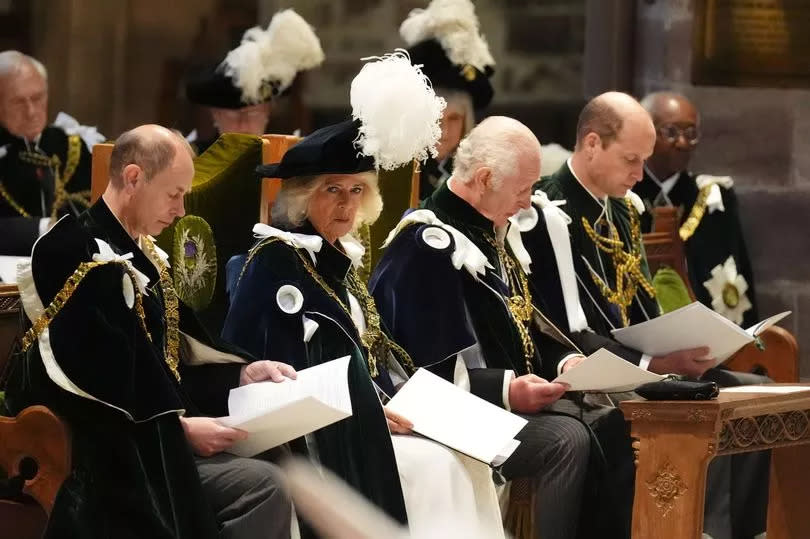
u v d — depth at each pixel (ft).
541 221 51.31
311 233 41.78
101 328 35.29
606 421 47.37
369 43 73.36
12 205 61.87
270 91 60.75
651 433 40.01
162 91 73.20
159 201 37.99
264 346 40.27
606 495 46.80
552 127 74.84
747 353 56.85
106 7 72.49
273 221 42.42
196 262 45.19
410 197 50.37
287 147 47.32
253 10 73.67
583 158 53.52
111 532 34.53
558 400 49.11
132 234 38.47
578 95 74.43
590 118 53.16
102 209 37.96
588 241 53.11
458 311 45.19
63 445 34.63
